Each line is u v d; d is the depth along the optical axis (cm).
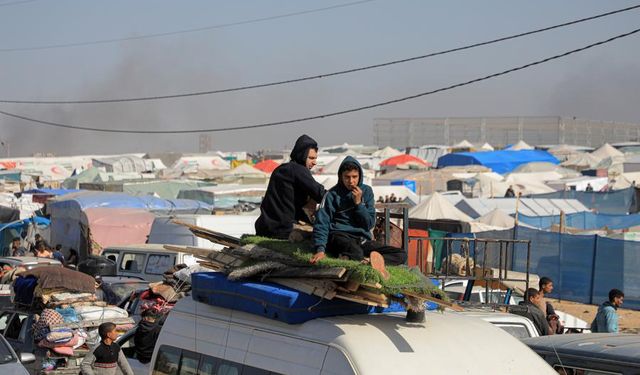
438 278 1228
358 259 584
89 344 1245
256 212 3206
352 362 524
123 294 1642
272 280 612
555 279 2616
